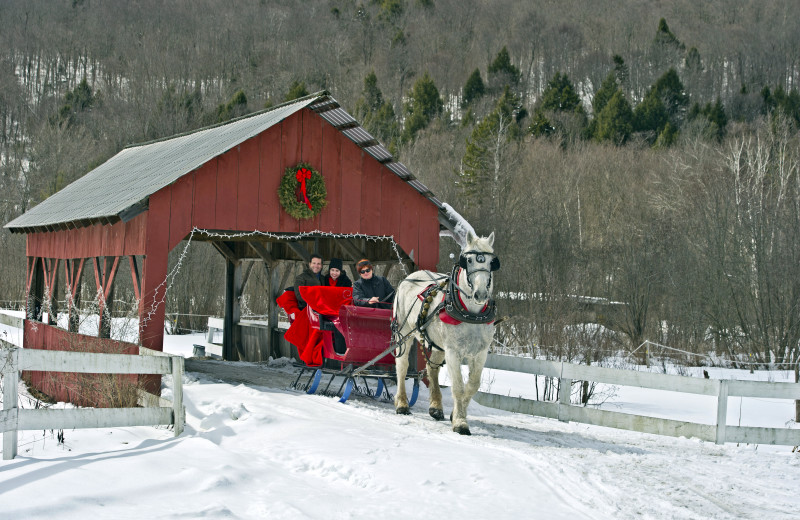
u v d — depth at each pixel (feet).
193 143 54.70
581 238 133.39
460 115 280.10
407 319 35.78
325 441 27.43
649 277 106.73
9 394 24.56
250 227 43.68
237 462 24.35
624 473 25.04
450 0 347.56
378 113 245.65
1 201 170.81
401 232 48.39
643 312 107.04
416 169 185.26
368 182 47.44
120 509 19.34
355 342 37.24
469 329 30.99
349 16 331.57
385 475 23.43
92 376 37.60
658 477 24.73
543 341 82.28
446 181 170.50
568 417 37.65
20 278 143.43
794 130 173.68
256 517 19.51
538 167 165.99
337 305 39.01
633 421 35.47
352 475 23.72
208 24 291.38
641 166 167.63
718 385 33.30
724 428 33.12
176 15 295.07
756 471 26.61
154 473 22.40
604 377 36.52
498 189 142.72
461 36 331.77
